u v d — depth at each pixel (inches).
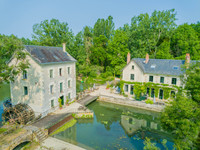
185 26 1911.9
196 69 512.4
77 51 2182.6
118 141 767.1
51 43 2016.5
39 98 922.1
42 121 868.0
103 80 2032.5
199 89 485.7
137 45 2137.1
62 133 829.2
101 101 1380.4
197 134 442.9
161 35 2036.2
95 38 2295.8
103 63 2443.4
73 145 703.7
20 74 974.4
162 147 719.7
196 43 1788.9
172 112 505.7
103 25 2588.6
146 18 1972.2
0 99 1368.1
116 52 2036.2
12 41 720.3
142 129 903.7
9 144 612.1
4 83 1930.4
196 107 474.3
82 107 1095.6
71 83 1199.6
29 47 939.3
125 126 938.7
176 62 1243.8
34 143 706.2
